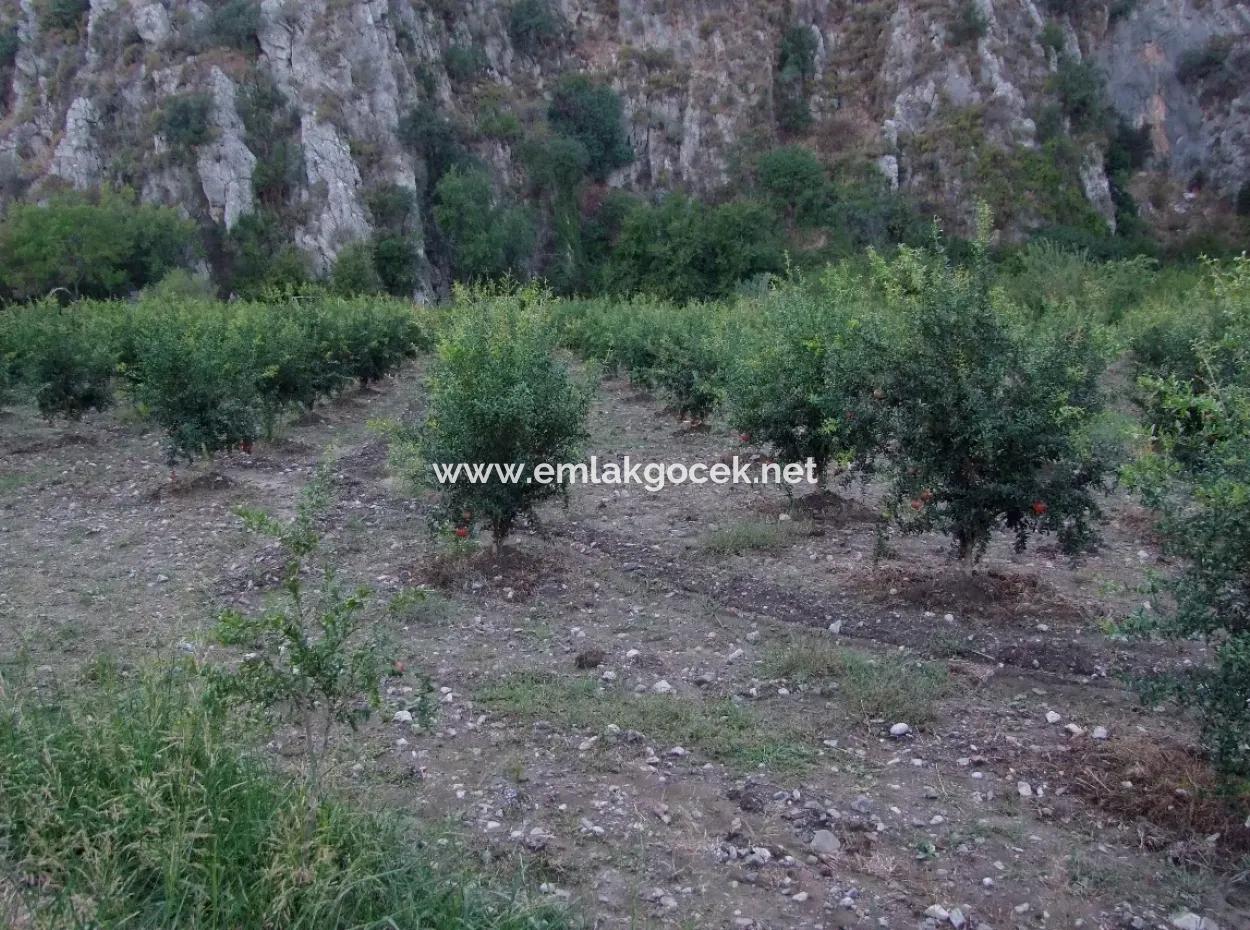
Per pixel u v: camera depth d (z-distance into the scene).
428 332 12.03
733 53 49.25
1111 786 3.95
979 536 5.98
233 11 42.03
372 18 43.62
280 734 4.19
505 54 49.69
